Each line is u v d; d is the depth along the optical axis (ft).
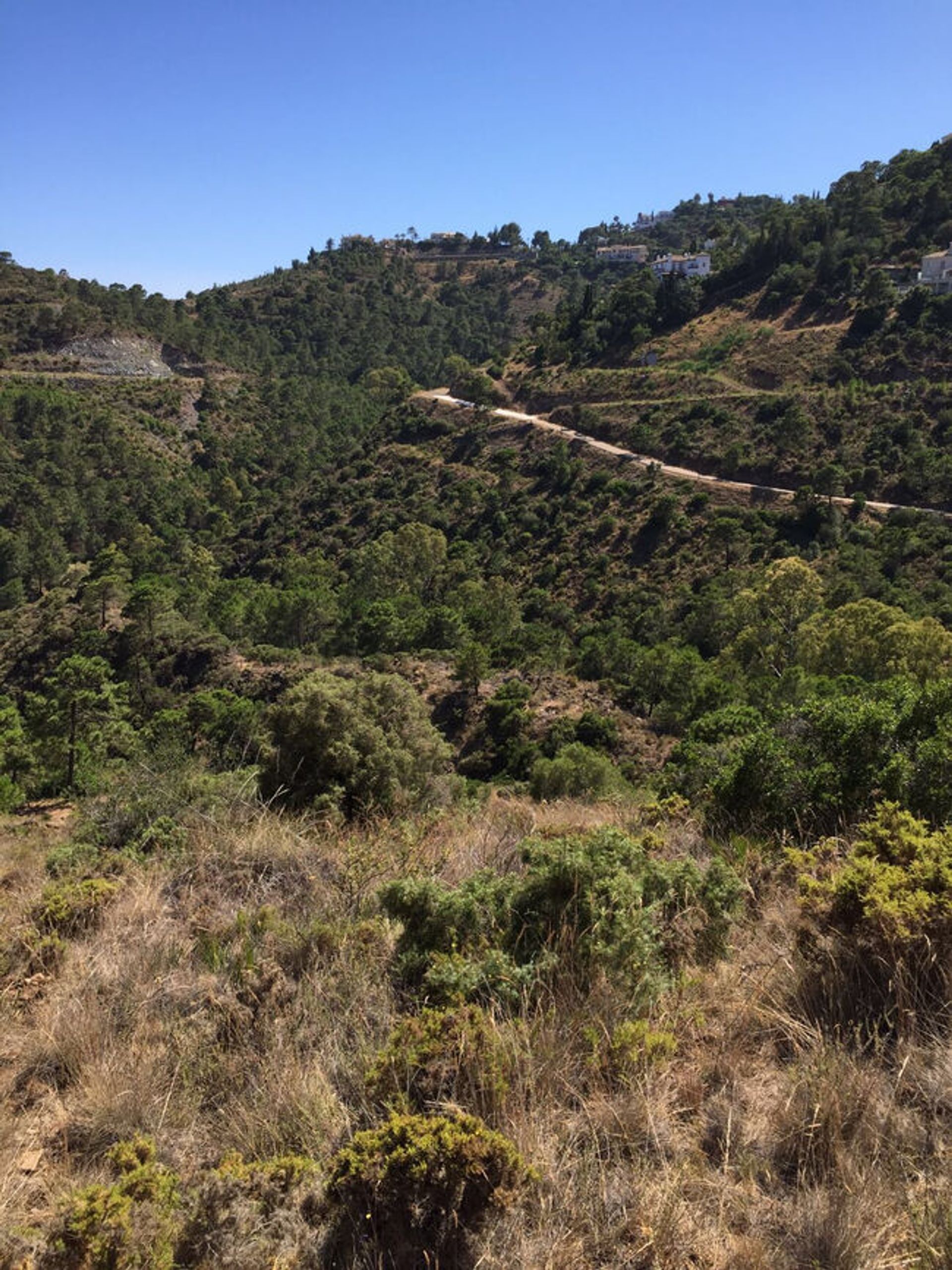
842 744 13.82
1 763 71.82
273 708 23.39
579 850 10.49
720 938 9.63
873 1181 5.89
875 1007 7.93
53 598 175.22
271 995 8.93
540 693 106.32
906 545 144.56
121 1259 5.42
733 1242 5.61
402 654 127.24
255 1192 6.12
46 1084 7.98
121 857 14.08
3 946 10.62
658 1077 7.22
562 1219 5.80
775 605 112.06
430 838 15.19
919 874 8.64
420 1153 5.88
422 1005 8.71
